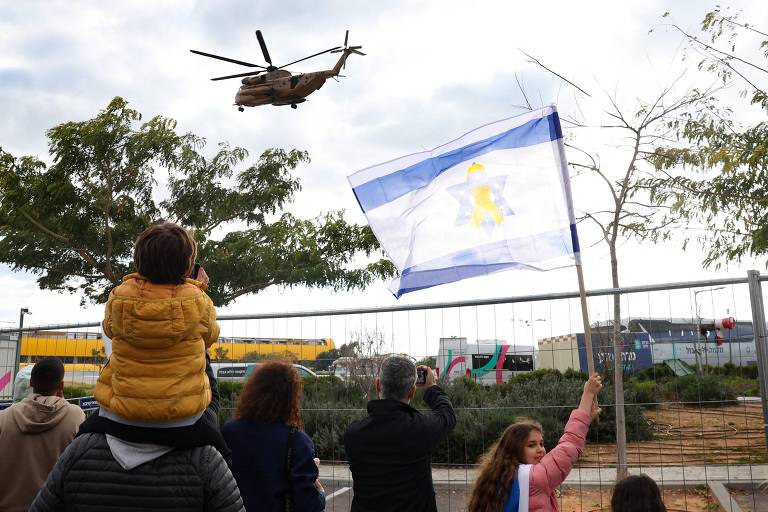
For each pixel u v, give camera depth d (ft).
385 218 15.11
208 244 67.46
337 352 25.23
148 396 7.19
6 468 11.94
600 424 27.35
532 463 11.86
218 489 7.55
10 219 64.34
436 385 13.24
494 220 14.71
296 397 11.27
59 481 7.44
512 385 24.75
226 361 23.32
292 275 66.64
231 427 10.85
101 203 64.39
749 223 35.14
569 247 14.14
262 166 70.90
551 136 14.88
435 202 15.12
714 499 21.80
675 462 22.56
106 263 66.23
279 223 71.82
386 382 11.98
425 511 11.45
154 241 7.56
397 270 14.93
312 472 10.74
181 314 7.33
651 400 22.59
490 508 11.50
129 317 7.16
